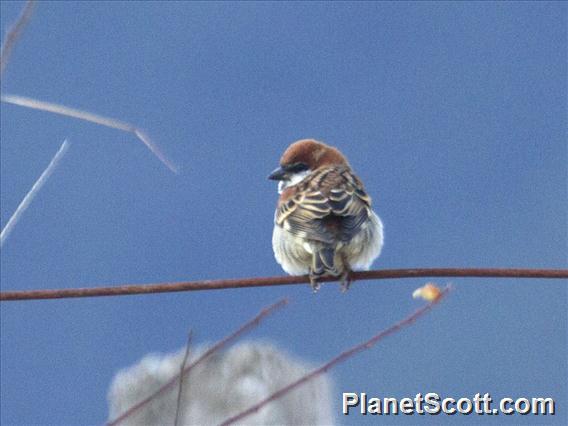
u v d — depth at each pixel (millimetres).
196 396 10812
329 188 12219
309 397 11055
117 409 10977
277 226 12453
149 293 9164
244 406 10766
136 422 10844
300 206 12117
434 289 8070
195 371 10875
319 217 11914
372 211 12547
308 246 11805
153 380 10906
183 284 9305
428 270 10453
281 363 11031
